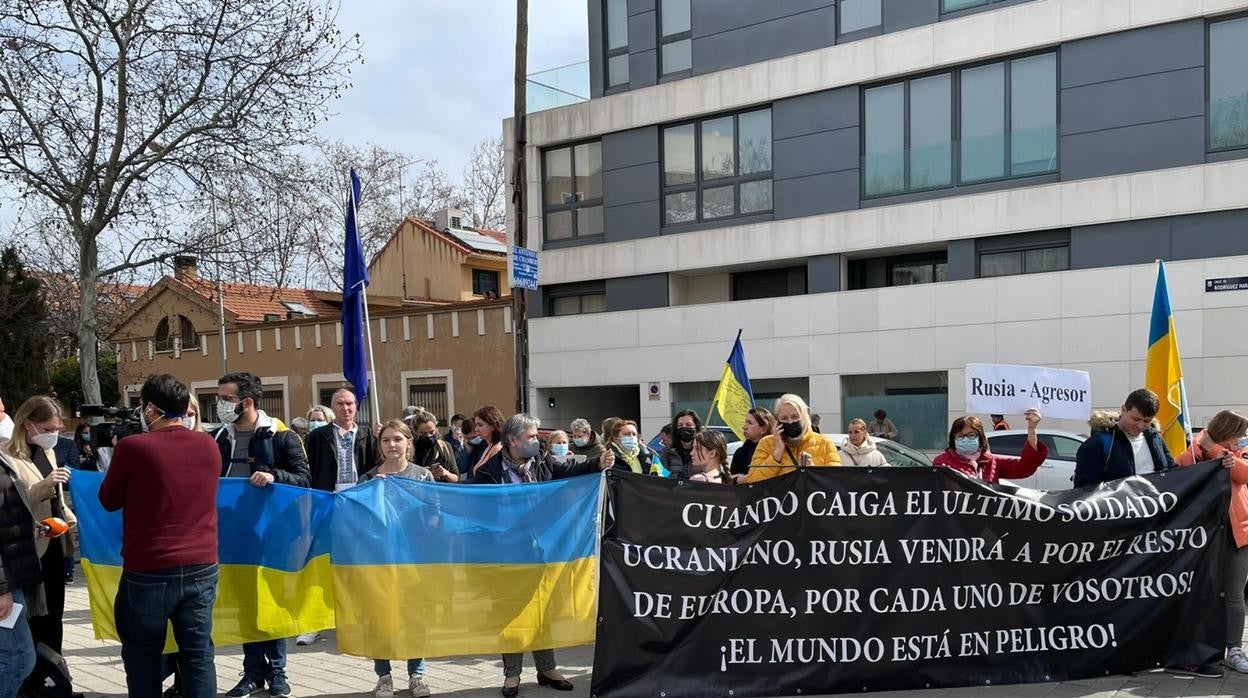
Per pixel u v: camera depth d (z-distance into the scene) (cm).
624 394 2395
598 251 2150
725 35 1984
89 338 1770
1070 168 1602
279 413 2803
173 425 475
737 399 980
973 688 558
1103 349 1555
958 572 561
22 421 542
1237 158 1466
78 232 1741
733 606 546
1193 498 587
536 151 2267
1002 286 1645
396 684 600
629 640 536
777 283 2008
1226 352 1459
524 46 1145
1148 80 1530
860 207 1819
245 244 1886
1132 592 578
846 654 552
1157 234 1521
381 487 569
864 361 1789
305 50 1764
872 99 1812
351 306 850
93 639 745
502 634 565
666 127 2083
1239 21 1470
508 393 2300
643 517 543
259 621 563
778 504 553
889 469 558
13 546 479
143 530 454
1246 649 640
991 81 1688
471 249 3478
